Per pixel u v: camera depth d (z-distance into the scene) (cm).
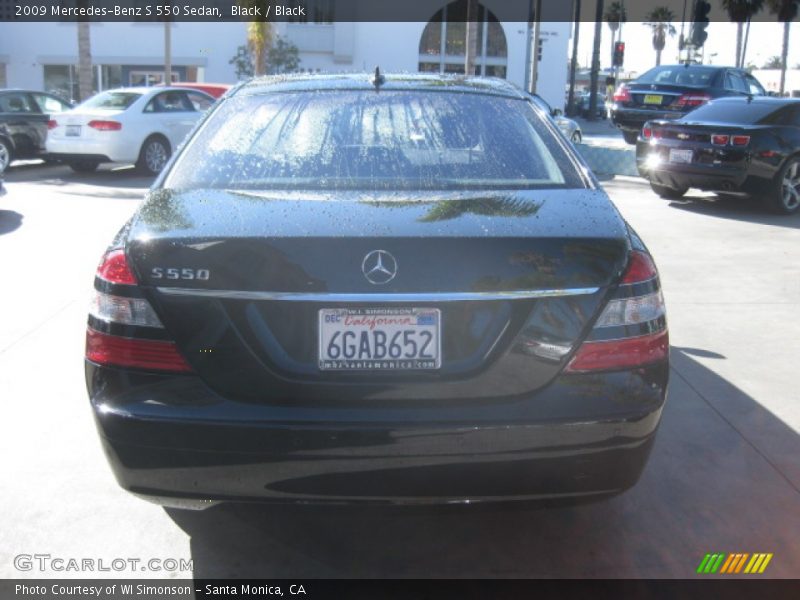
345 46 3656
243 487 248
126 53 3566
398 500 247
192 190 293
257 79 380
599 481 251
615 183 1326
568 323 249
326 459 242
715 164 995
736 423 409
